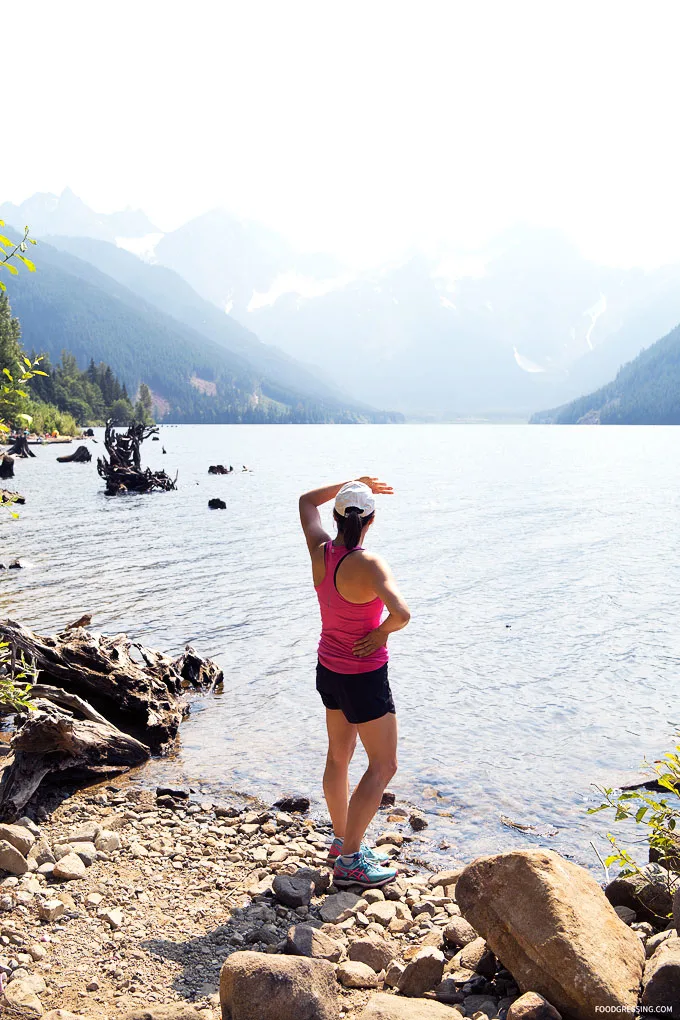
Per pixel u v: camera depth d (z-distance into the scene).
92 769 6.71
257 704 8.79
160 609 13.40
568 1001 3.15
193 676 9.45
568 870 3.63
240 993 3.17
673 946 3.27
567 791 6.52
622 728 7.98
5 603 13.67
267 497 36.88
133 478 38.91
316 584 4.71
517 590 15.46
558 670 10.03
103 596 14.44
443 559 19.44
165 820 5.84
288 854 5.32
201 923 4.20
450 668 10.12
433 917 4.42
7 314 80.94
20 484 42.59
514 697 8.98
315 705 8.74
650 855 5.03
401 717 8.30
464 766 7.04
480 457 83.88
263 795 6.45
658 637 11.69
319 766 7.07
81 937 3.94
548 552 20.61
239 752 7.39
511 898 3.44
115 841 5.25
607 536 23.86
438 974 3.56
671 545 21.89
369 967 3.78
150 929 4.09
